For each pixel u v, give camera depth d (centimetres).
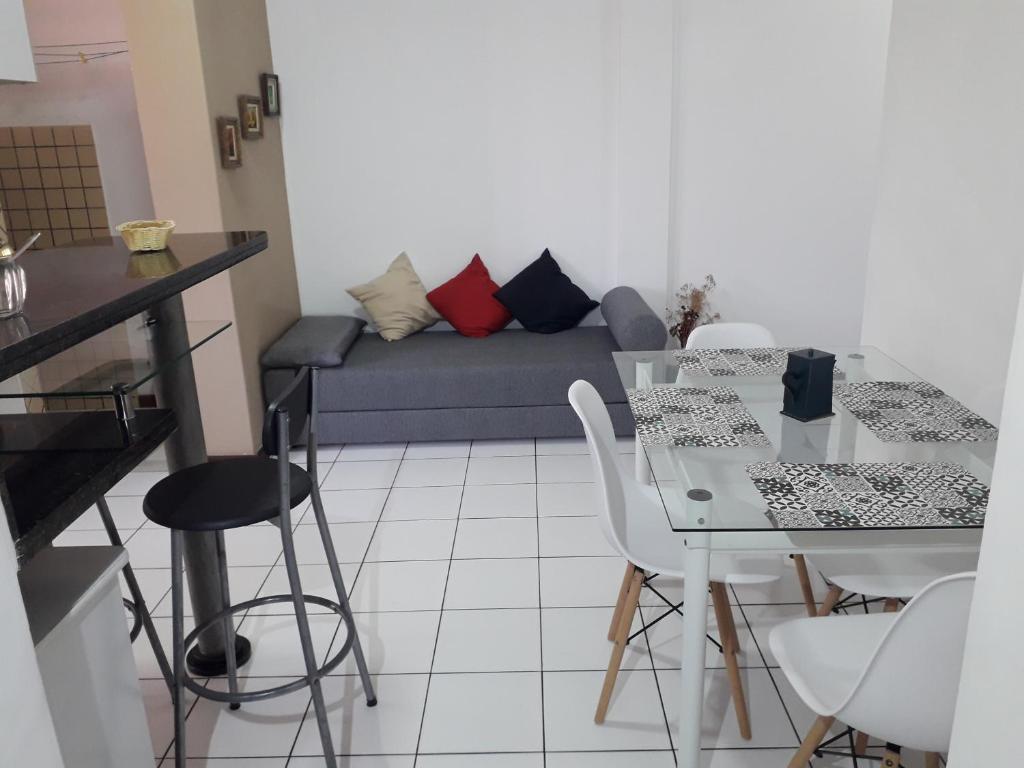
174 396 225
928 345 263
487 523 348
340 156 477
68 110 469
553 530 340
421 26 457
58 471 157
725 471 191
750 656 259
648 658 259
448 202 484
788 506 174
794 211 481
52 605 155
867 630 184
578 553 322
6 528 117
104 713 168
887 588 204
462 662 260
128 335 197
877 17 450
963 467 191
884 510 171
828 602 241
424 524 349
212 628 254
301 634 201
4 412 171
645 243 479
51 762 126
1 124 471
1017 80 215
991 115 227
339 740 229
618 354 288
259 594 301
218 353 394
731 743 223
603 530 219
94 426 179
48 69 462
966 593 133
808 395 219
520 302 475
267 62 453
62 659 153
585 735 228
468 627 277
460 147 475
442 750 224
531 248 493
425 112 470
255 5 435
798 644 179
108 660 170
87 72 463
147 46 361
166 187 376
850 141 470
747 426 219
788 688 245
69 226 488
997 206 225
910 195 272
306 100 468
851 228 483
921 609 136
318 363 420
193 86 364
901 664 143
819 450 202
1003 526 96
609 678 229
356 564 319
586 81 463
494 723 233
